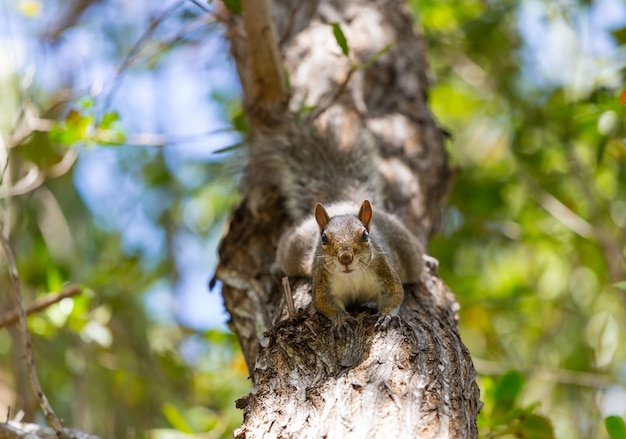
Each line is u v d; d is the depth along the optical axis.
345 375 6.46
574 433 13.48
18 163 13.08
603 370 13.69
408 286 8.85
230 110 16.17
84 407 13.52
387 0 12.08
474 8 15.09
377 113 10.84
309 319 7.44
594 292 14.89
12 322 10.38
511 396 9.60
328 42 11.34
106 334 11.70
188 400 13.98
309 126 10.62
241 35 10.11
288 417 6.14
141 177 16.45
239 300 9.13
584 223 13.80
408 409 6.04
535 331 14.73
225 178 11.17
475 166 15.54
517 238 15.02
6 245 8.70
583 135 12.79
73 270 14.23
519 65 15.34
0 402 13.51
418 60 11.66
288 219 10.09
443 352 6.92
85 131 10.87
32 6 12.80
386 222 8.98
